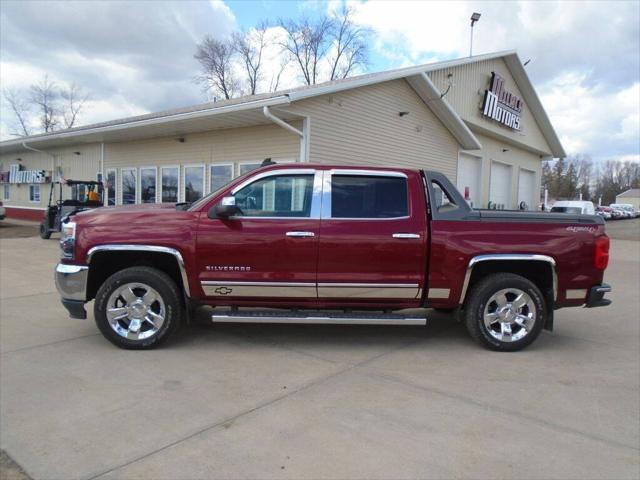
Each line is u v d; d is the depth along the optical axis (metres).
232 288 4.99
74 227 4.99
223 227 4.93
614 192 112.75
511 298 5.19
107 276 5.37
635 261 14.26
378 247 4.95
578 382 4.37
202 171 14.69
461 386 4.22
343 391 4.06
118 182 18.22
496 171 23.88
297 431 3.35
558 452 3.14
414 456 3.05
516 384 4.29
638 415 3.71
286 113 11.31
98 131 15.05
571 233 5.11
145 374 4.36
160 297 5.00
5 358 4.71
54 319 6.14
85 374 4.34
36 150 21.75
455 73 18.61
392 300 5.12
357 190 5.09
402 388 4.15
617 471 2.93
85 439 3.20
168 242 4.89
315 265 4.95
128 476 2.79
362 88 13.34
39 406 3.68
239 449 3.10
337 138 12.66
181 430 3.34
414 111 15.68
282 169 5.10
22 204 25.44
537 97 23.55
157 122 12.88
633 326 6.45
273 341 5.46
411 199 5.08
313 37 42.19
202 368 4.55
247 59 44.53
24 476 2.78
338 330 5.98
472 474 2.87
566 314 7.16
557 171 88.75
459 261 5.00
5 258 11.27
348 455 3.05
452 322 6.47
